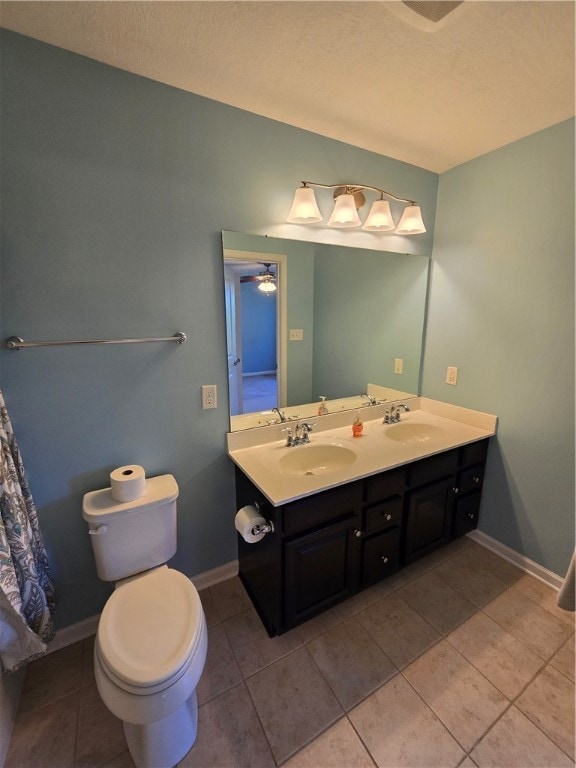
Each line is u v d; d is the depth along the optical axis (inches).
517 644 59.0
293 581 56.4
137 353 56.6
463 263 80.7
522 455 74.5
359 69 48.3
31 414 50.8
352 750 44.6
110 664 38.6
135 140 50.9
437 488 72.1
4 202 44.9
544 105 56.9
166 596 47.9
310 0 37.1
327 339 77.4
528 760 43.6
